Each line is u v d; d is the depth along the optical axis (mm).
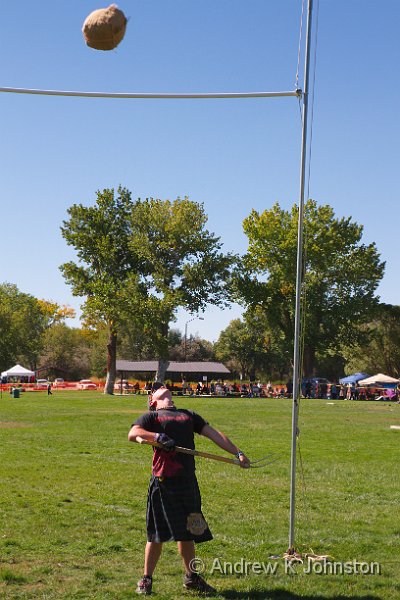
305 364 76875
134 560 8047
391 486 13391
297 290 8344
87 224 70562
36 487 12633
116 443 20562
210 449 19281
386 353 84688
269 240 74812
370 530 9672
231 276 71688
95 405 43562
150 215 67438
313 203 73562
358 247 75812
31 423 28406
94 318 69250
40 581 7176
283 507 11242
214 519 10289
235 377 114562
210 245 67562
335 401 58719
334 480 14086
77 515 10273
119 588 6938
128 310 65312
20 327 122250
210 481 13633
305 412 39125
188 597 6754
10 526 9484
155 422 7094
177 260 67875
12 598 6609
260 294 76438
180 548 7070
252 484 13375
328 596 6824
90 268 71062
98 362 121750
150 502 6957
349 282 76500
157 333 65500
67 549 8438
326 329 76375
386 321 84125
